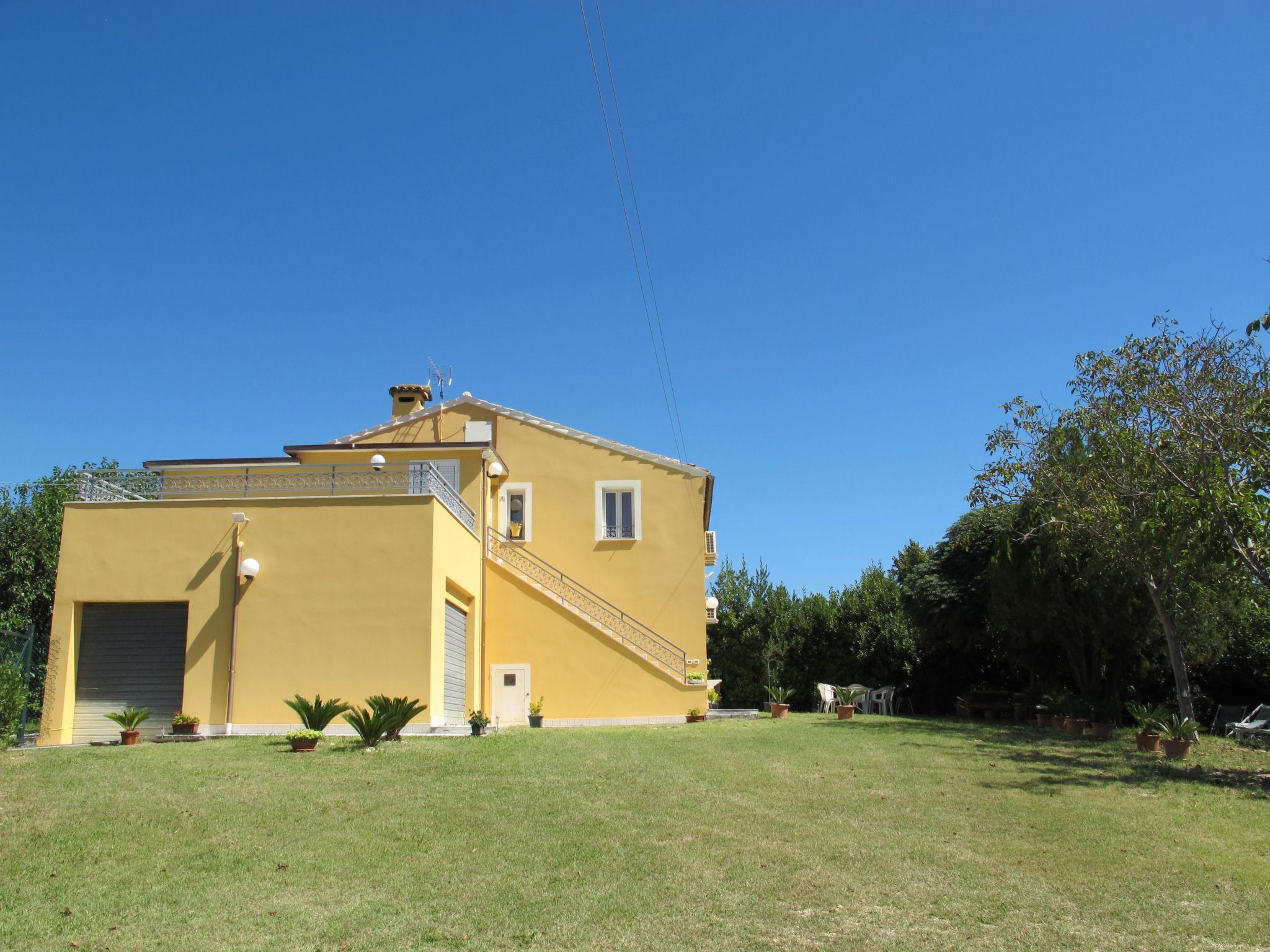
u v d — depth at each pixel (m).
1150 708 23.02
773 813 10.98
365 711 15.59
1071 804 11.96
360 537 18.33
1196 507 15.45
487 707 23.52
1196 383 17.08
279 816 10.30
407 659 17.83
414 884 8.26
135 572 18.30
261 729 17.52
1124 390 18.77
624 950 6.94
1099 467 18.98
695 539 26.56
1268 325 12.92
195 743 16.02
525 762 13.69
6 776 12.13
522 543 26.50
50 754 14.27
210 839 9.46
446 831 9.88
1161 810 11.79
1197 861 9.48
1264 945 7.26
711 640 38.81
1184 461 16.78
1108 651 23.92
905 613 31.27
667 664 25.44
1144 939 7.34
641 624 25.80
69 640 18.12
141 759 13.68
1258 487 14.96
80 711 18.05
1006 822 10.86
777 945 7.08
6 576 26.52
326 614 18.02
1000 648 28.78
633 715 23.69
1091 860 9.41
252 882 8.25
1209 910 8.02
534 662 23.89
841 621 36.50
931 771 14.09
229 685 17.72
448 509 19.78
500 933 7.21
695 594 26.20
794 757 15.08
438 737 16.69
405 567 18.20
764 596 39.09
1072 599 22.94
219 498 19.09
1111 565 20.00
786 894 8.18
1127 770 14.77
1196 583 18.58
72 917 7.39
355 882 8.30
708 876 8.61
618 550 26.52
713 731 19.20
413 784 12.02
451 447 24.34
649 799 11.50
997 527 27.27
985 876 8.80
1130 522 18.42
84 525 18.55
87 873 8.42
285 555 18.28
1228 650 27.84
